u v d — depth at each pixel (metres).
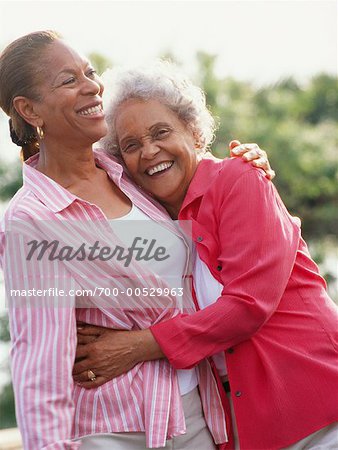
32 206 2.57
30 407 2.45
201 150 2.91
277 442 2.61
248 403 2.64
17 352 2.52
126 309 2.62
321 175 10.16
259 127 10.12
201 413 2.70
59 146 2.68
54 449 2.42
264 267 2.61
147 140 2.77
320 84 11.07
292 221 2.79
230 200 2.69
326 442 2.61
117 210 2.73
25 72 2.63
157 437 2.55
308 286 2.73
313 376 2.62
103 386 2.59
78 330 2.62
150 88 2.77
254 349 2.65
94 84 2.64
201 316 2.61
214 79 10.42
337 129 10.71
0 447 4.34
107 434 2.56
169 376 2.63
